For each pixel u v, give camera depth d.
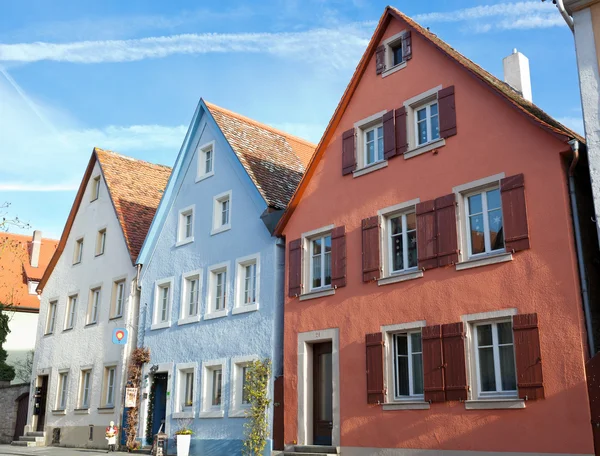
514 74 19.31
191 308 22.66
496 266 14.06
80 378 27.52
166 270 24.00
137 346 24.30
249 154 22.53
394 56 17.98
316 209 18.58
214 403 20.66
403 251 16.23
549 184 13.58
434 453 14.21
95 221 29.62
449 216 15.12
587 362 12.33
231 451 19.27
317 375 17.80
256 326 19.56
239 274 20.80
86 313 28.31
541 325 13.07
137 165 31.73
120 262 26.89
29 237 46.06
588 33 13.36
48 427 28.55
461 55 17.55
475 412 13.67
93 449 24.89
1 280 41.12
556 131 13.45
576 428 12.20
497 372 13.73
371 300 16.38
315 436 17.41
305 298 18.16
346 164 17.98
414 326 15.25
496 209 14.57
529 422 12.83
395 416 15.15
